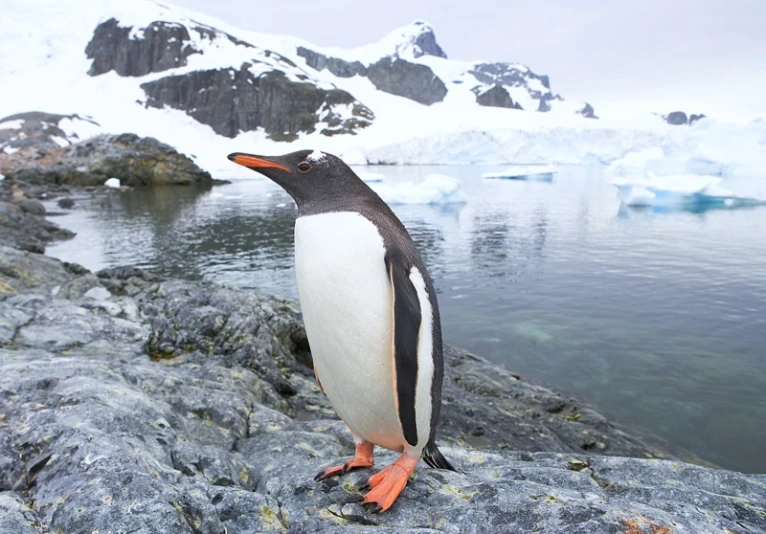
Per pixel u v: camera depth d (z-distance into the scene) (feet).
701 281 39.47
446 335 29.58
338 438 13.10
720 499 9.28
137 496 7.12
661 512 7.66
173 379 14.20
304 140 238.07
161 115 237.66
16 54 256.11
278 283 40.40
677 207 81.82
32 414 9.32
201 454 9.50
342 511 7.94
